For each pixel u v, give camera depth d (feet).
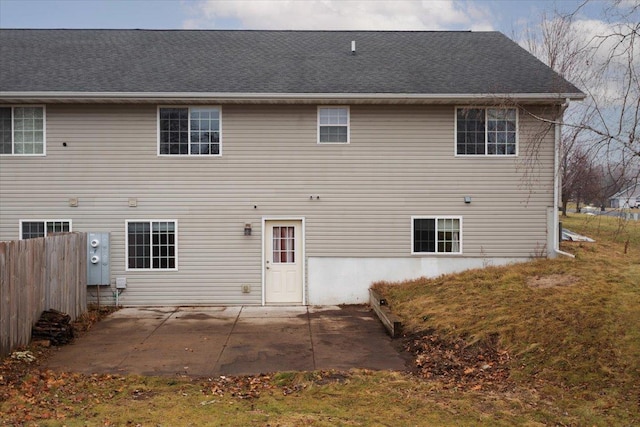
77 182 46.01
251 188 46.60
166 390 25.35
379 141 46.73
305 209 46.75
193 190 46.39
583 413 22.34
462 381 26.73
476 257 47.01
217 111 46.44
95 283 45.21
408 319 37.45
